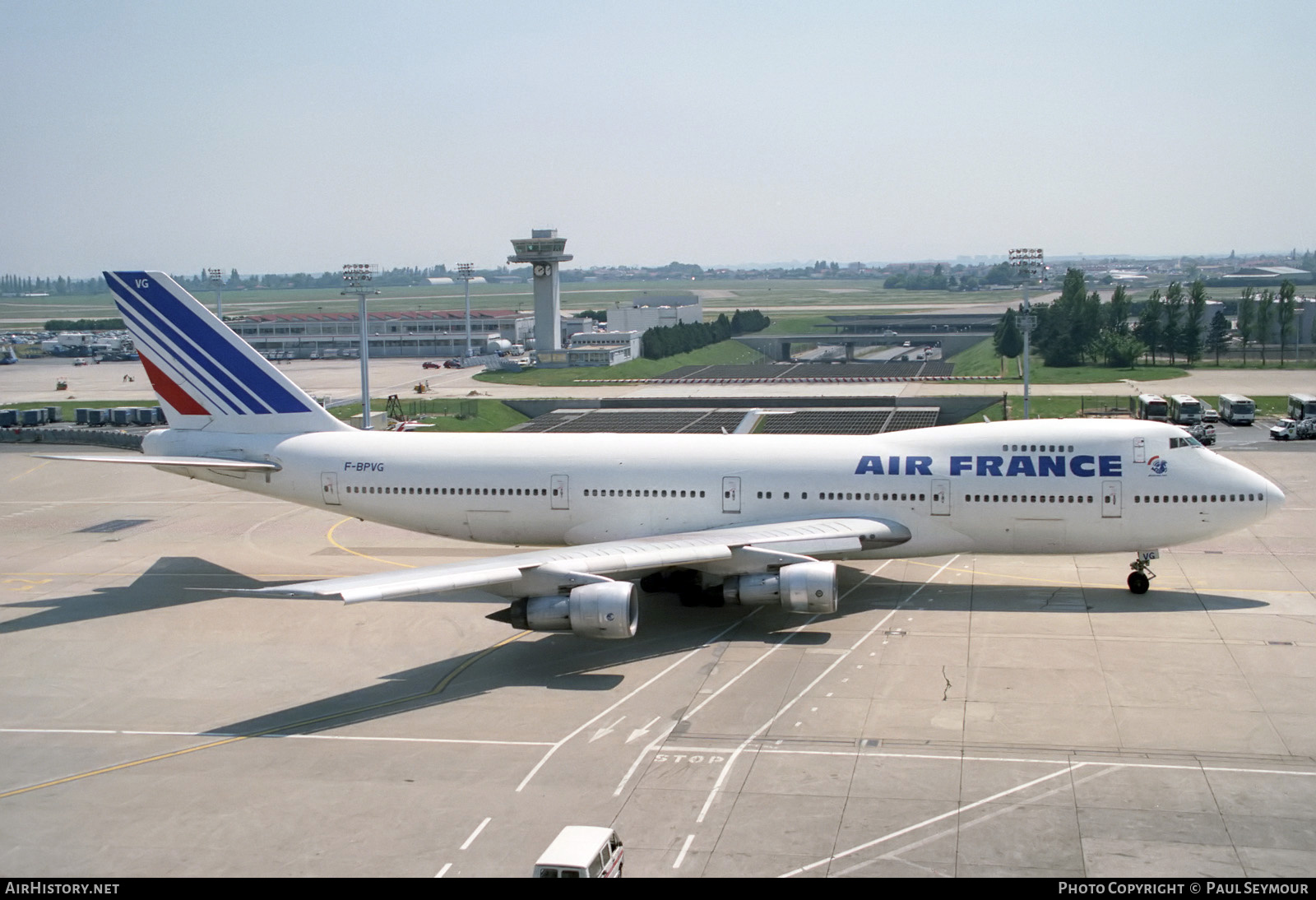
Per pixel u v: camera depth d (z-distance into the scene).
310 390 157.88
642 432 109.50
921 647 41.84
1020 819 28.06
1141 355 177.75
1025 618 45.28
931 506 48.12
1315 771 30.47
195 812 29.70
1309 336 188.25
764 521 49.50
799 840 27.27
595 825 28.33
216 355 54.25
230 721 36.31
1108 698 36.09
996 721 34.47
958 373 173.38
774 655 41.38
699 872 25.72
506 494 51.66
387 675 40.41
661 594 50.56
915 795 29.59
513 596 41.38
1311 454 86.38
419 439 53.75
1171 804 28.73
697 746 33.19
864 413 117.50
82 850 27.75
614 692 37.97
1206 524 46.53
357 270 106.00
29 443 105.50
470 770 31.92
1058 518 47.28
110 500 75.44
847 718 35.03
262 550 60.50
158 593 52.00
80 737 35.12
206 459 54.16
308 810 29.67
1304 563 53.47
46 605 50.06
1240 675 38.03
